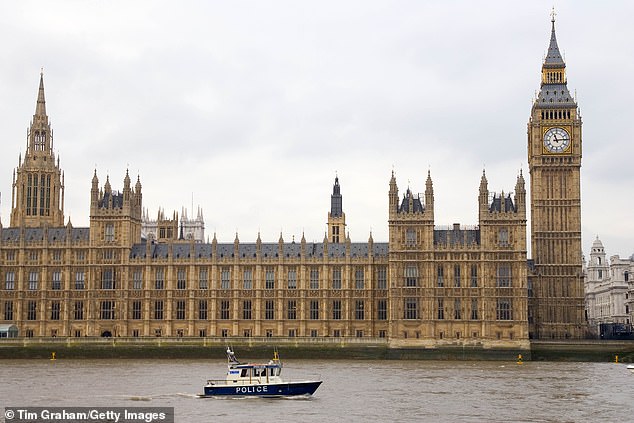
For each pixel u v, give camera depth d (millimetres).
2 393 124312
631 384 139500
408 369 172375
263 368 122750
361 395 123438
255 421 99125
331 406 111625
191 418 101312
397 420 100500
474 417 103000
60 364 188625
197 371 165375
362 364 189625
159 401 116062
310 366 181750
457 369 172875
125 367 177875
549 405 113250
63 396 120875
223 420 99750
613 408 110625
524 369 173250
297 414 104500
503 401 117062
